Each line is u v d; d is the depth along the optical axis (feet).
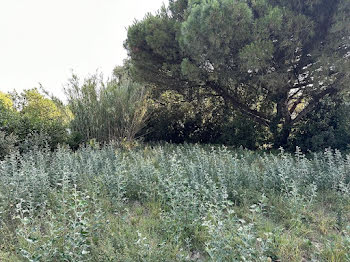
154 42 27.99
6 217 11.80
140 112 32.32
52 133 26.25
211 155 21.77
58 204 12.41
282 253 9.39
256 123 31.68
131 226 11.41
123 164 17.26
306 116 28.53
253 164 19.08
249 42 24.29
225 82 26.94
